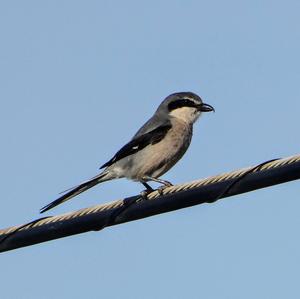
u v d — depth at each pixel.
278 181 10.06
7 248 11.42
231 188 10.33
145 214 10.91
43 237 11.27
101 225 11.11
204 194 10.54
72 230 11.20
